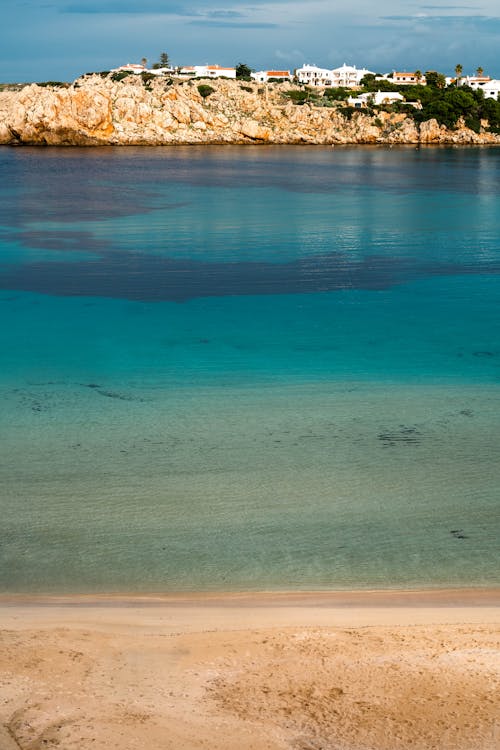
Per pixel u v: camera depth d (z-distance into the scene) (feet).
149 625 47.03
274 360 110.83
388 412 91.97
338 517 67.72
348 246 197.57
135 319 131.23
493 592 54.90
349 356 112.98
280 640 43.45
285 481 74.43
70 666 40.11
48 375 104.22
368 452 81.00
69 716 35.35
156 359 111.04
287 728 35.01
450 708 36.81
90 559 60.54
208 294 148.56
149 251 188.14
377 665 40.60
